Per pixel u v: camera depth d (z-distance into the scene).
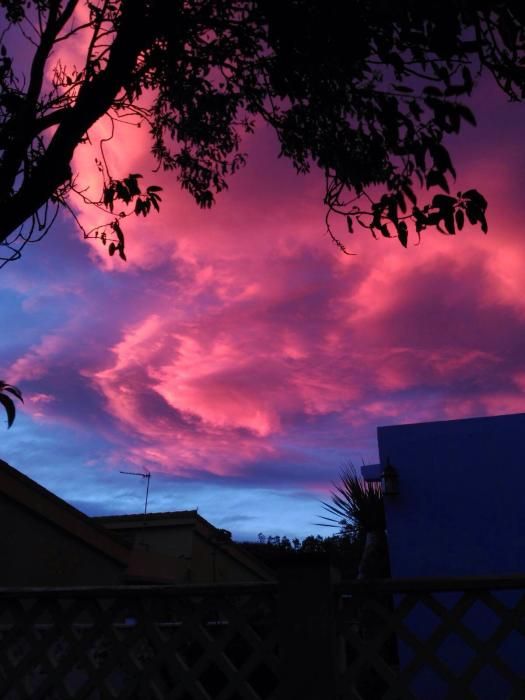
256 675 5.52
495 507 7.38
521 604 2.75
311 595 2.91
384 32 3.27
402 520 7.64
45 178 3.33
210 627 6.17
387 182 4.08
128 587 3.19
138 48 3.59
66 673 3.12
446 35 2.91
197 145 5.91
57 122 3.64
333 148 4.42
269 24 3.65
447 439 7.84
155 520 15.66
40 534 8.40
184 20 4.12
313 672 2.78
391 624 2.87
